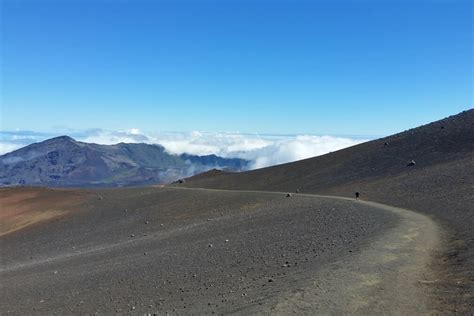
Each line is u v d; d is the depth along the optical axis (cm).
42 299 2481
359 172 8162
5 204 9000
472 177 4678
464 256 1777
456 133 8000
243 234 3769
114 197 9075
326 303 1295
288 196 6631
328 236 2767
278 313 1230
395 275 1580
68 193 9781
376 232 2536
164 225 6025
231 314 1302
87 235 6247
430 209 3691
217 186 10519
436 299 1344
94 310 1978
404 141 9119
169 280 2322
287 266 1975
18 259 5281
